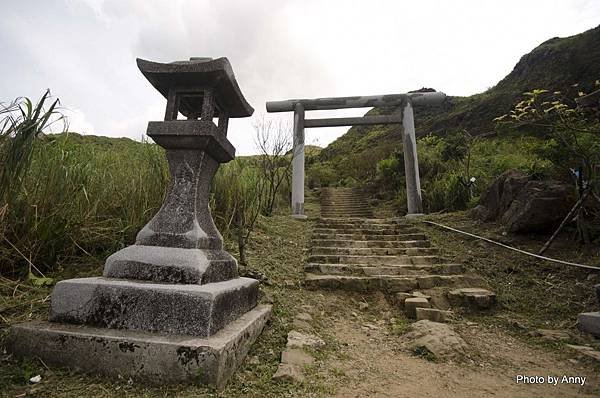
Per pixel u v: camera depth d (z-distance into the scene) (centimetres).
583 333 293
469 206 728
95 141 486
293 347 234
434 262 487
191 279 212
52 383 164
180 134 246
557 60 1672
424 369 225
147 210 359
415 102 894
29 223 287
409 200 834
